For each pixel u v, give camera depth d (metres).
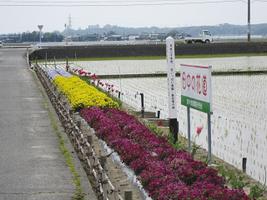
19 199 11.28
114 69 51.81
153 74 46.12
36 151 15.85
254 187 11.73
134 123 16.59
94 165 11.85
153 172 10.82
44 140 17.50
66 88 25.34
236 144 19.06
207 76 13.62
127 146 13.29
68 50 66.44
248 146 18.73
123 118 17.59
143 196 10.63
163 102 30.39
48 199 11.23
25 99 28.66
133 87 38.22
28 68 50.47
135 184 11.45
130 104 29.59
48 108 25.19
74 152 15.66
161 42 81.06
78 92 23.30
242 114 25.72
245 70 47.19
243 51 68.88
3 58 64.06
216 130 21.69
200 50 67.56
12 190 11.95
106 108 20.30
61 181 12.59
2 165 14.21
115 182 11.91
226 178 12.95
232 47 68.50
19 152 15.76
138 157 12.41
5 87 34.75
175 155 12.29
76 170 13.60
